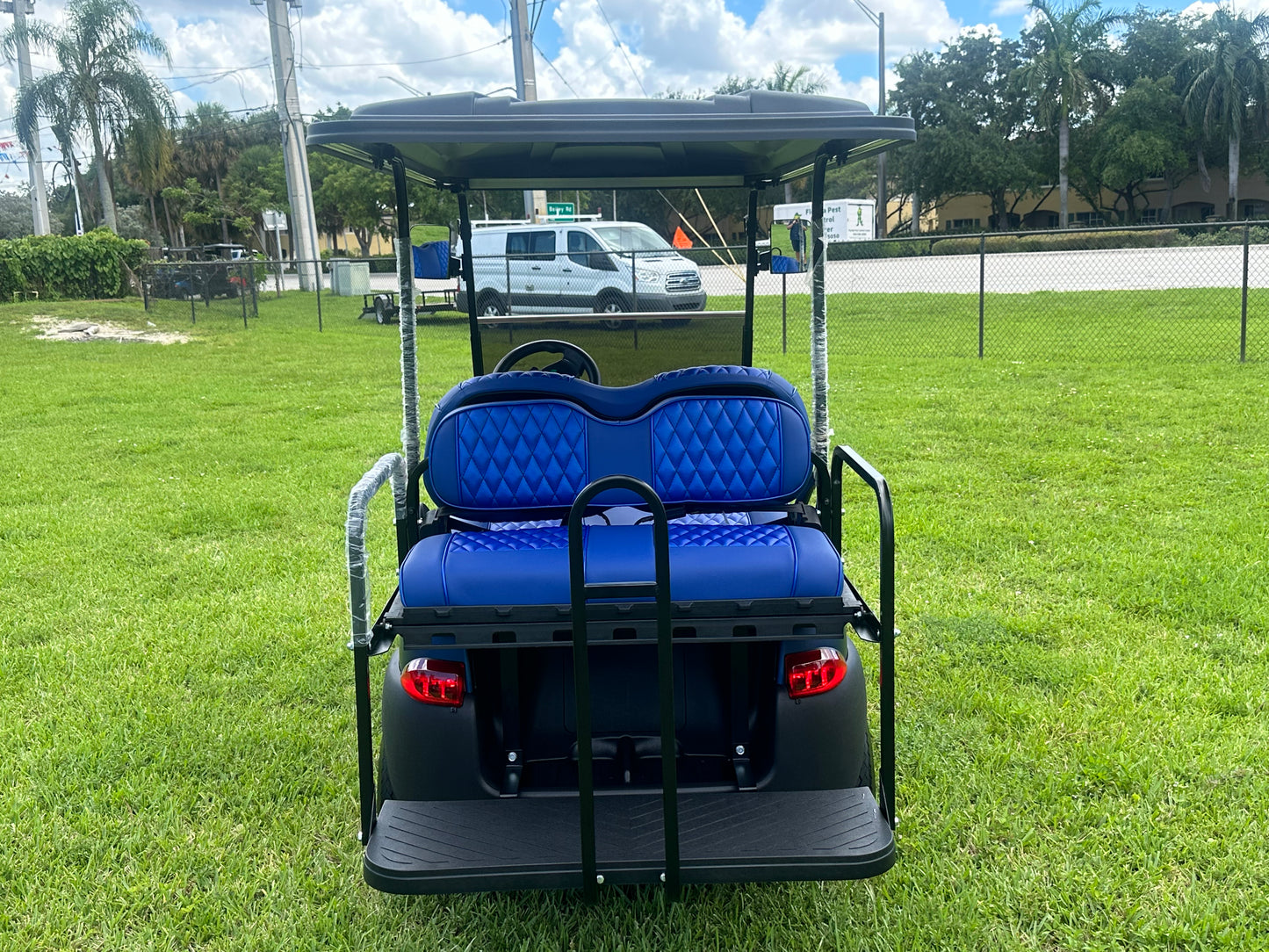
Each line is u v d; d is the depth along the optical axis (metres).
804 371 12.51
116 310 23.73
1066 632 4.46
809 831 2.42
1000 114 56.69
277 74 31.84
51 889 2.88
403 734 2.61
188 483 7.85
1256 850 2.88
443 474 2.96
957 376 11.87
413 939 2.67
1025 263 29.53
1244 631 4.40
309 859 3.01
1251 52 49.06
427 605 2.41
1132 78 53.53
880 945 2.57
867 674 4.14
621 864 2.33
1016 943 2.57
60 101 32.66
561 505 2.97
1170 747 3.44
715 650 2.73
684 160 3.61
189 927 2.73
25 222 58.22
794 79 49.09
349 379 13.66
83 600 5.28
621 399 3.00
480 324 4.04
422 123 2.47
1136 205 58.91
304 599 5.20
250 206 75.88
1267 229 36.53
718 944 2.62
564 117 2.49
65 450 9.22
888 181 58.53
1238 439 8.02
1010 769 3.37
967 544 5.73
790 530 2.61
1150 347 13.53
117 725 3.85
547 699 2.74
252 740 3.75
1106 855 2.90
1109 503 6.44
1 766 3.57
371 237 73.44
